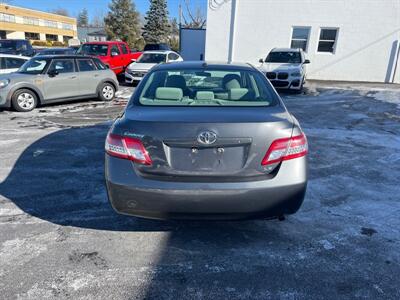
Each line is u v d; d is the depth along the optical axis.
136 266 2.54
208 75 3.29
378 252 2.75
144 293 2.27
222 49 16.88
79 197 3.65
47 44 55.81
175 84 3.14
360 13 15.69
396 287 2.35
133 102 2.88
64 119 7.55
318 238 2.94
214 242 2.87
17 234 2.92
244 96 2.94
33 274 2.43
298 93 12.34
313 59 16.62
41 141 5.75
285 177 2.45
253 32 16.56
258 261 2.62
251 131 2.38
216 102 2.84
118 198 2.49
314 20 16.09
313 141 6.06
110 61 14.09
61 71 9.00
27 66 8.88
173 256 2.67
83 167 4.54
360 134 6.62
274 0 16.06
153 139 2.38
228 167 2.41
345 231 3.06
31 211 3.33
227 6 16.30
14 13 58.00
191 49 22.36
